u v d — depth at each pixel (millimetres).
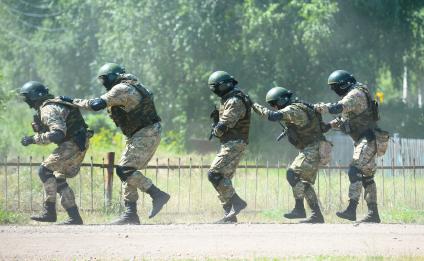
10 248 24109
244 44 89875
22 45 143500
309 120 30922
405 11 101938
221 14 90062
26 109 88375
